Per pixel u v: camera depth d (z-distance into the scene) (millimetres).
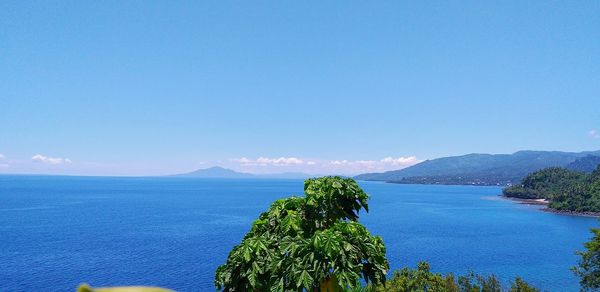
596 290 29031
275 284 8148
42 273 57094
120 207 167250
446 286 21500
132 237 90625
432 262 74188
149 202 198000
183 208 168000
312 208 9945
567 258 80188
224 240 87750
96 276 56031
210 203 196625
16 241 82688
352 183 10148
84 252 72750
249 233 10398
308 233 9734
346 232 8711
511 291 24656
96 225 110000
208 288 51438
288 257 8344
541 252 86375
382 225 127312
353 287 7750
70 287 49844
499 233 114188
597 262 27766
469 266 71438
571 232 119188
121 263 64562
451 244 93938
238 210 160625
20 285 50625
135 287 1291
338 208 9977
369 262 8664
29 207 159750
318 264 7848
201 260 67375
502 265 72938
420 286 21000
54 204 175250
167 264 64250
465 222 139750
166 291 1323
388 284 20844
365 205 10164
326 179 10141
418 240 98500
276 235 9500
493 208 199125
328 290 7996
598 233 27406
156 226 110250
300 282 7703
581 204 178375
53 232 96000
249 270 8484
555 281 62281
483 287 24234
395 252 82750
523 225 134250
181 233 97938
